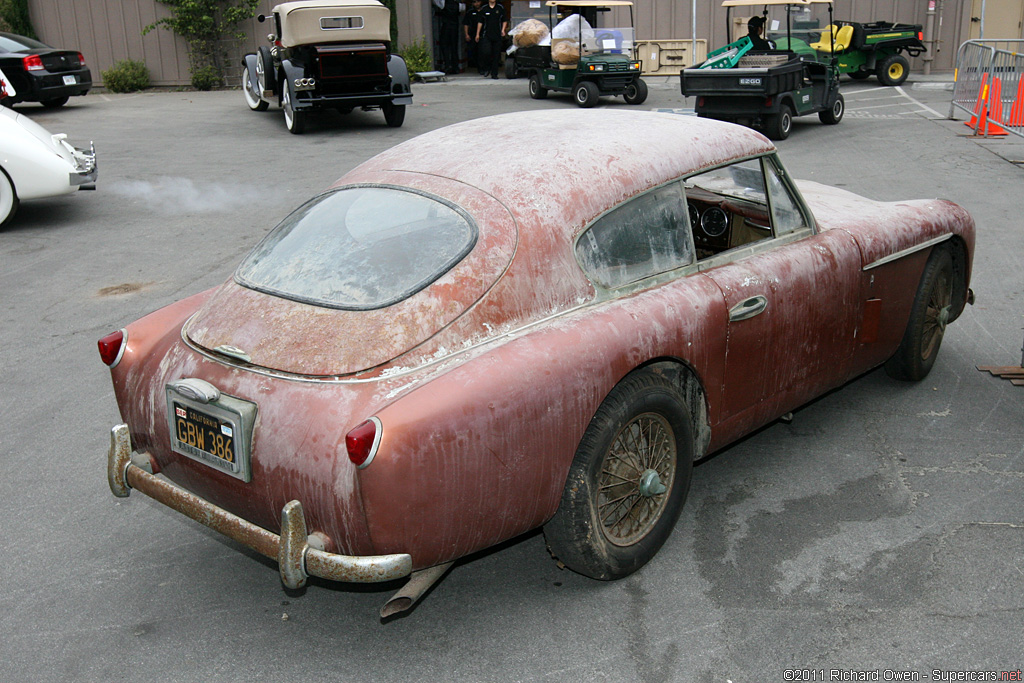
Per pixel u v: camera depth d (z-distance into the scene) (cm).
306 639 294
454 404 251
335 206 323
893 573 320
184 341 299
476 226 288
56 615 309
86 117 1681
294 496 256
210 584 327
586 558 301
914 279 445
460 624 299
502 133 346
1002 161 1153
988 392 477
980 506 364
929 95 1853
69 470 416
